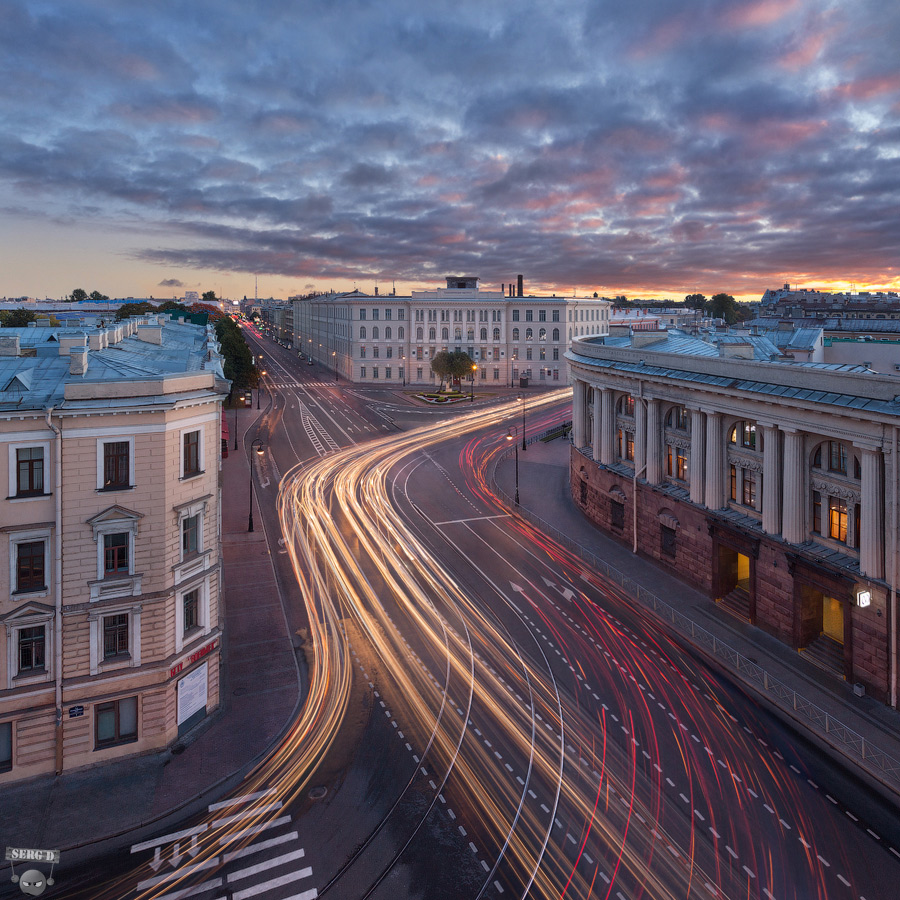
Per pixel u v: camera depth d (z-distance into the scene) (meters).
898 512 28.81
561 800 24.09
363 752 26.86
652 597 41.69
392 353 150.62
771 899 19.89
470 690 31.50
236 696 30.97
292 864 21.23
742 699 30.73
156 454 26.03
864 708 29.59
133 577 25.97
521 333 145.75
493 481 71.81
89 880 20.55
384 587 43.56
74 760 25.48
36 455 24.52
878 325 83.50
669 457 47.00
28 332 39.16
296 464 78.81
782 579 35.78
